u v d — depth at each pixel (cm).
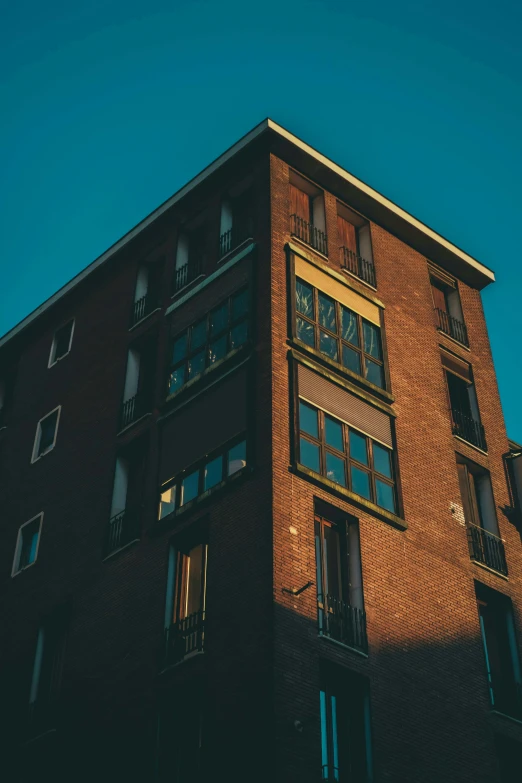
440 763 2772
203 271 3578
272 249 3338
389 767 2645
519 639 3266
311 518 2862
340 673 2691
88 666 3062
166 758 2672
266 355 3084
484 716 2981
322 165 3666
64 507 3566
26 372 4256
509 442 3888
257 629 2611
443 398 3622
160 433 3306
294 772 2408
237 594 2717
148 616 2966
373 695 2725
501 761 2986
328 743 2588
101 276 4122
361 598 2875
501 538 3472
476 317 4056
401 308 3703
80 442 3675
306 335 3241
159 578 3002
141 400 3544
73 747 2939
